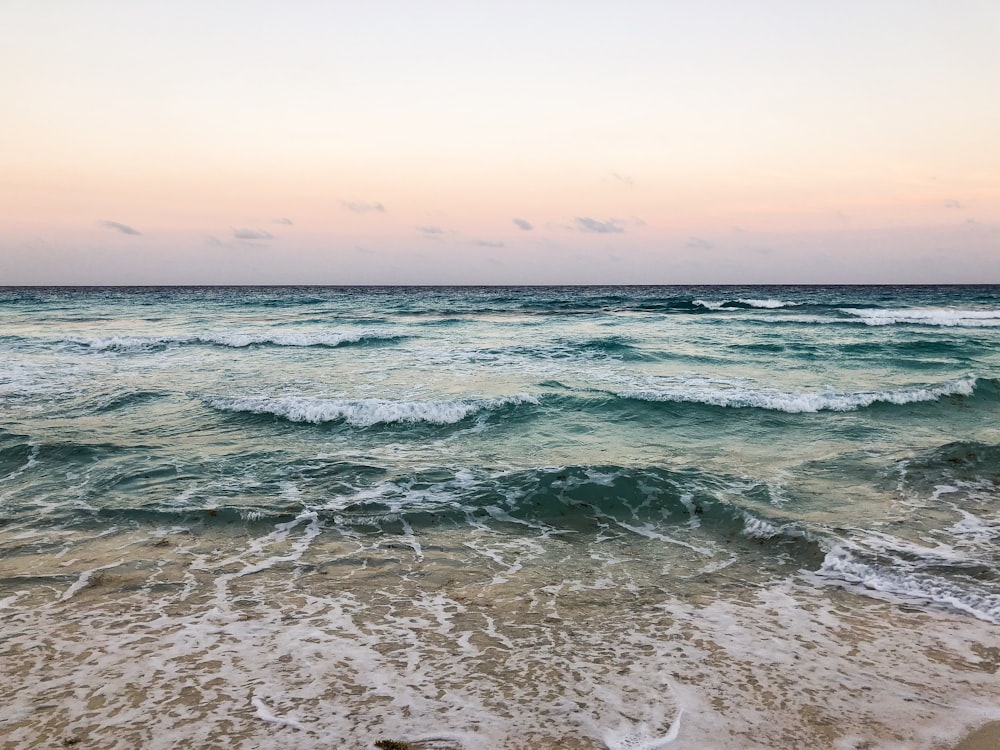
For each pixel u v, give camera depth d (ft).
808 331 88.12
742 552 18.83
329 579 16.70
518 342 72.33
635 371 53.01
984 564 17.24
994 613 14.66
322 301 186.91
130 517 20.86
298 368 53.67
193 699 11.31
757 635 13.82
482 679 12.07
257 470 26.58
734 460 28.35
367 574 17.06
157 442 30.68
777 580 16.83
